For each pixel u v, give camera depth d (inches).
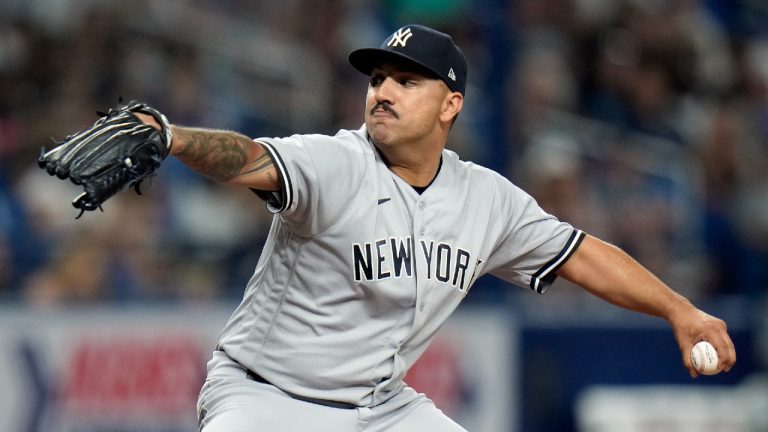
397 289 503.2
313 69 1423.5
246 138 463.8
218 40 1412.4
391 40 514.0
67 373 979.9
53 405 976.3
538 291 573.9
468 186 537.6
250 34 1437.0
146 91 1339.8
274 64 1423.5
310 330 504.4
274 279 510.6
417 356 537.3
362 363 508.1
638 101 1526.8
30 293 1082.1
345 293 499.5
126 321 990.4
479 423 1008.2
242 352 514.9
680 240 1344.7
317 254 495.8
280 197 473.1
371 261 496.4
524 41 1445.6
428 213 515.2
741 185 1450.5
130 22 1364.4
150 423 981.8
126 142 420.8
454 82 519.8
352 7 1473.9
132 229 1149.1
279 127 1389.0
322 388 509.7
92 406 979.9
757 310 1160.8
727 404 1075.3
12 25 1349.7
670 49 1577.3
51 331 983.6
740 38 1700.3
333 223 490.0
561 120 1432.1
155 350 989.8
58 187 1198.3
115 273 1110.4
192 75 1373.0
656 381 1056.8
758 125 1571.1
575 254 567.2
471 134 1305.4
